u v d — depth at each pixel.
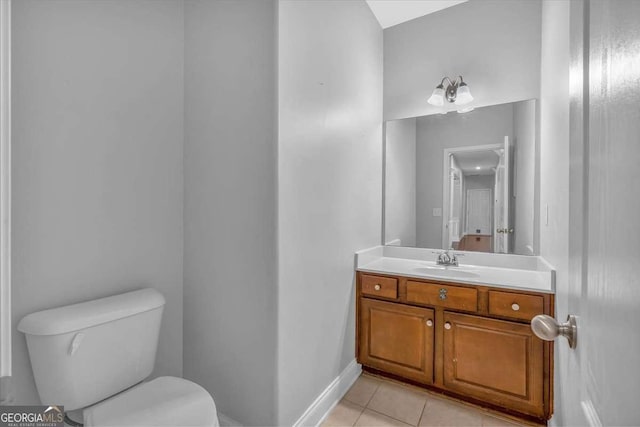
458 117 2.22
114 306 1.27
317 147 1.59
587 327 0.55
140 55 1.52
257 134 1.37
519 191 2.02
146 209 1.55
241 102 1.42
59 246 1.26
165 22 1.62
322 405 1.61
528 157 1.98
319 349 1.62
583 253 0.58
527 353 1.55
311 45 1.52
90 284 1.35
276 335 1.32
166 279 1.63
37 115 1.20
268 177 1.33
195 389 1.18
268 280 1.34
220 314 1.52
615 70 0.43
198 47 1.61
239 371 1.44
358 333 2.03
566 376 1.05
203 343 1.59
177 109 1.67
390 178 2.46
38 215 1.20
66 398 1.10
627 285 0.38
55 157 1.25
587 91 0.56
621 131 0.40
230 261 1.48
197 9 1.61
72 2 1.29
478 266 2.12
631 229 0.37
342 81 1.84
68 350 1.10
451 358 1.74
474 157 2.18
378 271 1.96
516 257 2.02
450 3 2.18
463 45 2.19
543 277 1.62
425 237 2.34
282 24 1.32
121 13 1.45
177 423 1.02
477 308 1.67
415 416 1.64
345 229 1.90
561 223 1.36
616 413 0.41
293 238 1.40
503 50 2.06
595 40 0.52
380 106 2.41
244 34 1.41
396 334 1.91
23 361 1.16
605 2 0.47
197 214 1.62
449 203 2.26
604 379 0.46
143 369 1.34
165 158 1.62
